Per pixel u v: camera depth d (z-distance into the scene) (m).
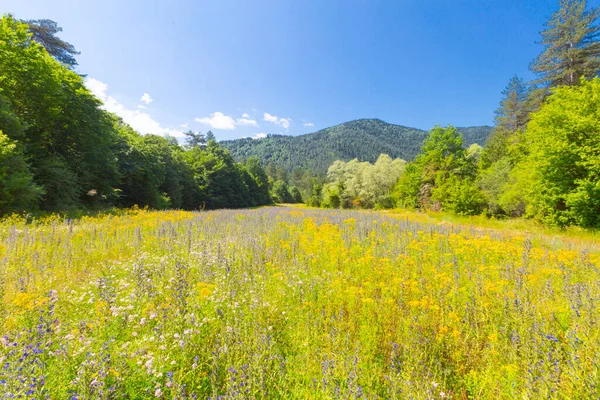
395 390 2.43
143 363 2.60
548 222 15.72
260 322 3.48
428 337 3.17
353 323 3.56
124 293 4.32
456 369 2.84
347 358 2.84
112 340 2.73
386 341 3.29
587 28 23.42
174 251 7.08
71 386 2.21
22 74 16.69
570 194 14.10
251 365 2.51
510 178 20.69
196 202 45.84
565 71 24.33
